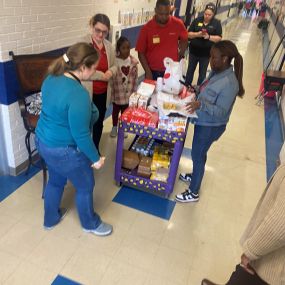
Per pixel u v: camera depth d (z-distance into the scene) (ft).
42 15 7.62
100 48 8.07
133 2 13.88
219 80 6.25
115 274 5.88
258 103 16.71
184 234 7.07
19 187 7.96
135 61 10.21
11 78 7.20
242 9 79.20
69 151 5.20
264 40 38.70
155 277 5.91
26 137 7.79
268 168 10.39
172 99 7.00
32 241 6.38
